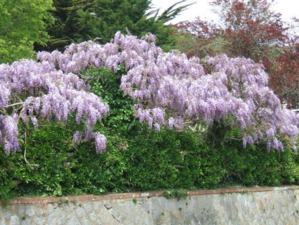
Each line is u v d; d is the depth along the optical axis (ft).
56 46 84.48
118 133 31.42
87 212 28.17
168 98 31.89
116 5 86.48
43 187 26.96
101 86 32.68
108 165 29.89
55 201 26.81
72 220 27.40
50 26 84.02
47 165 26.96
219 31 76.69
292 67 70.59
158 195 32.42
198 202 35.32
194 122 34.73
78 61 33.24
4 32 66.69
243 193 39.91
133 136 31.81
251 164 41.37
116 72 32.96
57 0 84.64
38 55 34.06
